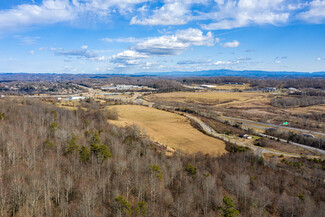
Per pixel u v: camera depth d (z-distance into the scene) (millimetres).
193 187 65438
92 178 61531
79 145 78812
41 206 47844
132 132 112688
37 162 62812
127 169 68875
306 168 93562
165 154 92125
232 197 65562
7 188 49656
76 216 47938
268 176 81375
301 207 63312
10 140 69625
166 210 56219
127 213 49000
